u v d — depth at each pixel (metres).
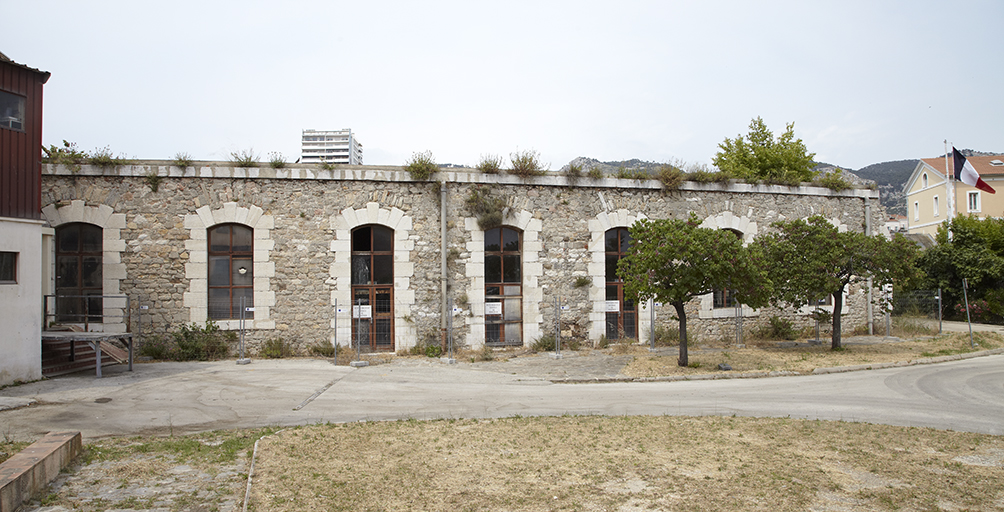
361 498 4.95
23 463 4.99
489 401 9.15
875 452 6.35
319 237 13.41
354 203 13.57
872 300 17.36
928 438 6.96
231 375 10.88
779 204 16.59
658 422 7.69
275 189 13.29
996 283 22.75
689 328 15.74
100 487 5.19
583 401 9.18
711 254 11.33
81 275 12.74
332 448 6.40
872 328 17.62
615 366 12.16
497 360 12.97
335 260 13.45
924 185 40.19
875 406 8.88
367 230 13.87
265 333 13.16
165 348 12.73
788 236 14.05
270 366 11.91
